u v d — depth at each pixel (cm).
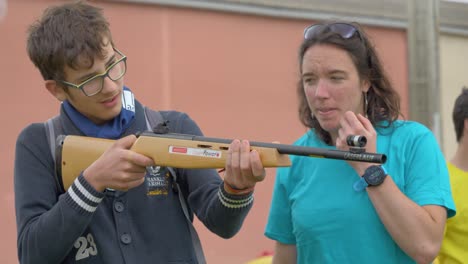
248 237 766
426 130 339
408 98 801
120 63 299
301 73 340
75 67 288
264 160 267
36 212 291
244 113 786
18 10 653
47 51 290
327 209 334
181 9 744
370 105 343
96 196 278
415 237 311
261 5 795
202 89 758
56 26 291
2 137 650
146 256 296
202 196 304
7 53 651
